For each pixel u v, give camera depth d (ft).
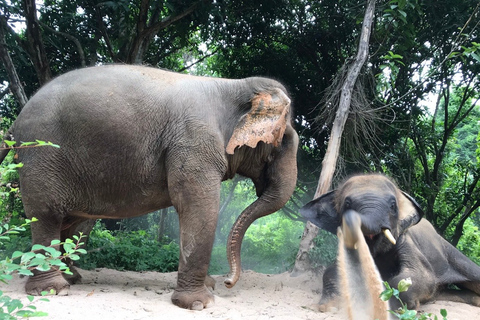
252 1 37.19
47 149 15.07
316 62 39.27
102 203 16.01
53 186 15.14
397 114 35.35
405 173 35.83
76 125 15.14
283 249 52.90
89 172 15.42
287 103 16.46
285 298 17.58
